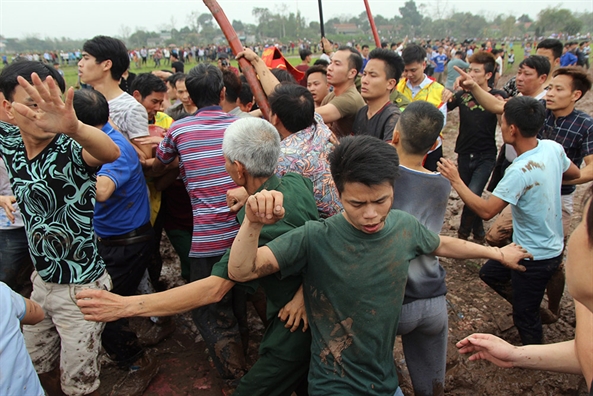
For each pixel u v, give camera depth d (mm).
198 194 2795
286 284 2104
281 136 2789
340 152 1746
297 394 2494
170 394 2914
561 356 1813
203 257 2801
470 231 4836
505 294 3377
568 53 15398
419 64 5180
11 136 2330
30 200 2246
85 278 2375
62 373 2443
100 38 3291
